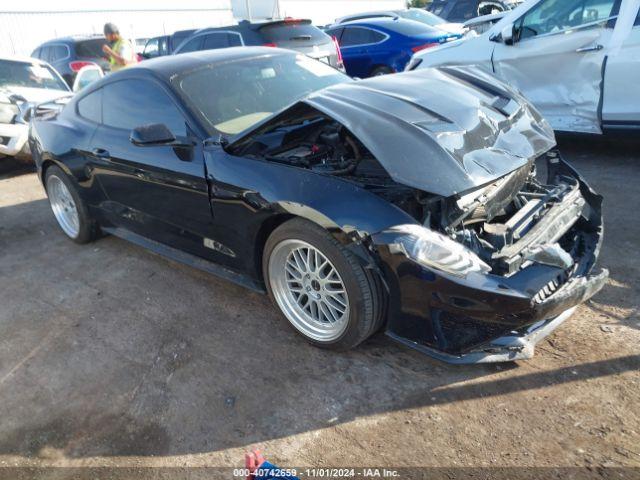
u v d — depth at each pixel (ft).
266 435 7.64
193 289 11.96
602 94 16.52
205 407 8.30
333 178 8.44
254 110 11.25
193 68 11.82
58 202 15.49
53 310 11.73
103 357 9.84
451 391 8.02
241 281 10.62
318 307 9.14
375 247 7.69
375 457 7.07
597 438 6.97
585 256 9.47
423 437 7.29
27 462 7.64
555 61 17.30
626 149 18.57
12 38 69.05
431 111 8.85
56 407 8.69
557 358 8.43
